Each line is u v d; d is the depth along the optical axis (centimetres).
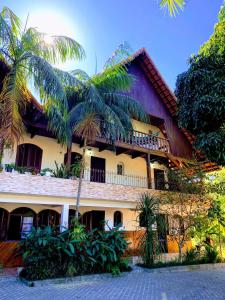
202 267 1043
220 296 627
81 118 959
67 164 1084
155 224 1039
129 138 1331
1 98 759
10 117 726
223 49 989
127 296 620
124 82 1062
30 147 1218
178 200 1112
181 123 1093
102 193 1108
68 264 784
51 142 1286
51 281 729
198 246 1191
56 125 913
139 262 1048
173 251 1369
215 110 907
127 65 1479
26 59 765
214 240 1245
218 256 1165
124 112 1099
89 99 952
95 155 1418
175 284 750
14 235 1093
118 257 891
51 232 816
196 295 635
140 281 784
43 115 1036
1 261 938
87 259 820
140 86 1551
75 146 1357
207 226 1105
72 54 849
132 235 1288
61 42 827
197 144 1026
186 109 1055
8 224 1088
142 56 1556
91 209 1330
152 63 1549
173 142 1589
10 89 742
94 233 924
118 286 717
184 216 1115
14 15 803
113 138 1039
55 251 775
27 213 1150
